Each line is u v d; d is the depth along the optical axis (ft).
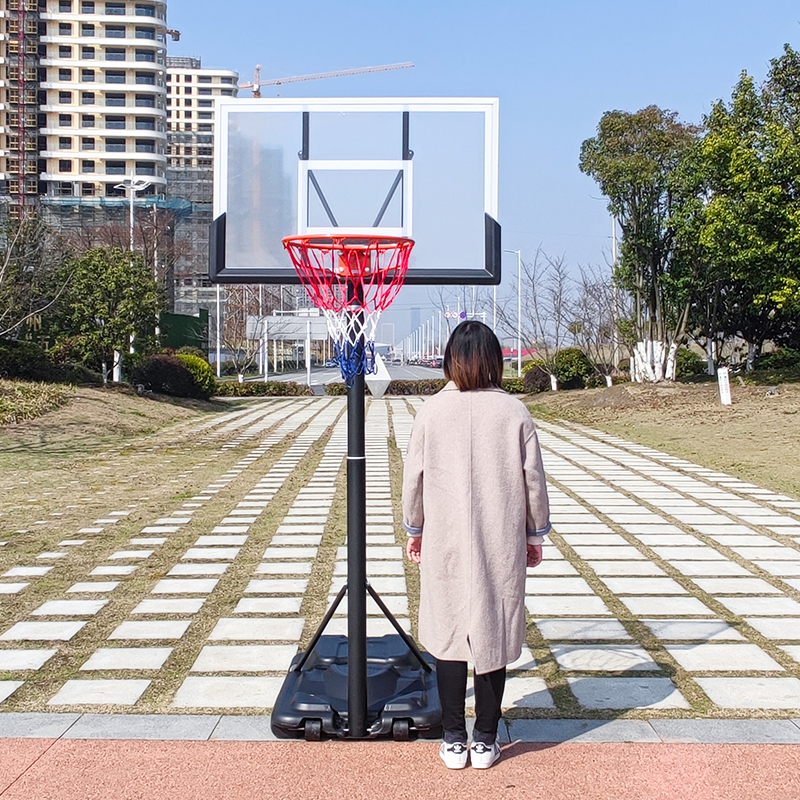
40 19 195.93
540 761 9.29
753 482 30.14
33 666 12.15
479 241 12.52
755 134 56.29
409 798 8.55
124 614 14.64
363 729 9.71
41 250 66.74
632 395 62.85
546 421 58.54
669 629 13.84
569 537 21.08
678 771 9.05
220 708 10.69
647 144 65.72
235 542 20.31
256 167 12.77
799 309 57.93
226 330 144.56
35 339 66.80
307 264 10.32
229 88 345.10
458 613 8.87
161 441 46.57
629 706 10.73
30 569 17.69
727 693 11.15
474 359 9.14
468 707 10.68
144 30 200.44
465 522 8.83
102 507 25.32
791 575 17.33
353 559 9.68
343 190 12.77
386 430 52.90
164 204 181.27
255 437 49.47
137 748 9.59
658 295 69.56
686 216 63.57
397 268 10.46
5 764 9.21
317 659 11.00
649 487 29.22
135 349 67.15
